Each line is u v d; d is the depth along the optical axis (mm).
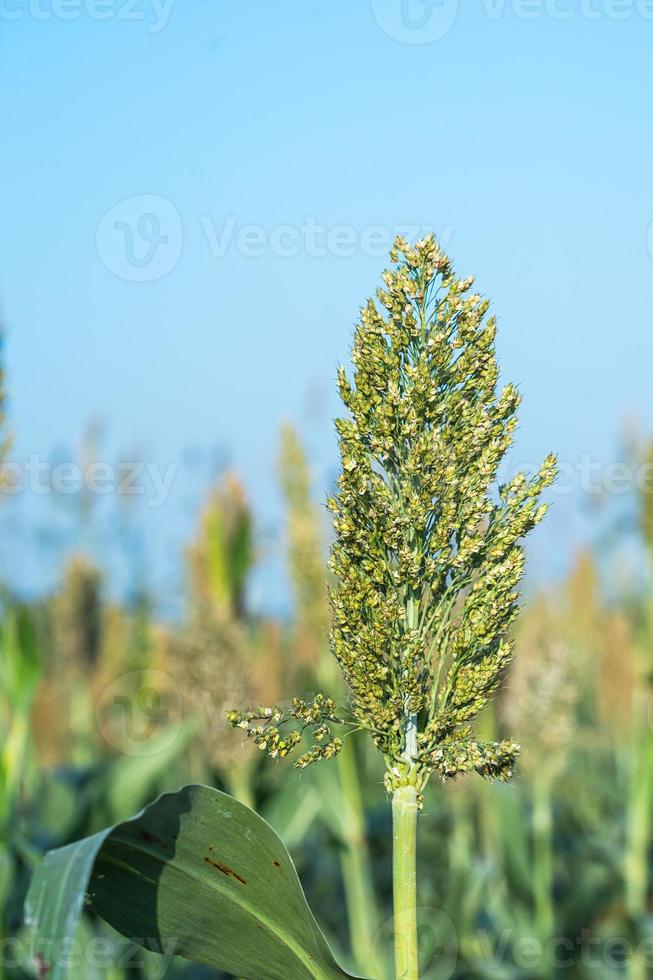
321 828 13898
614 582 16984
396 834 3393
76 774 12562
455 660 3439
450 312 3443
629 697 15977
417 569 3404
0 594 8711
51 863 3037
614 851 12438
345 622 3395
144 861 3383
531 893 12336
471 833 13766
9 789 8484
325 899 12805
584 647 16688
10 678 8586
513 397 3438
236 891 3430
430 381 3375
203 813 3357
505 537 3459
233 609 11250
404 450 3469
